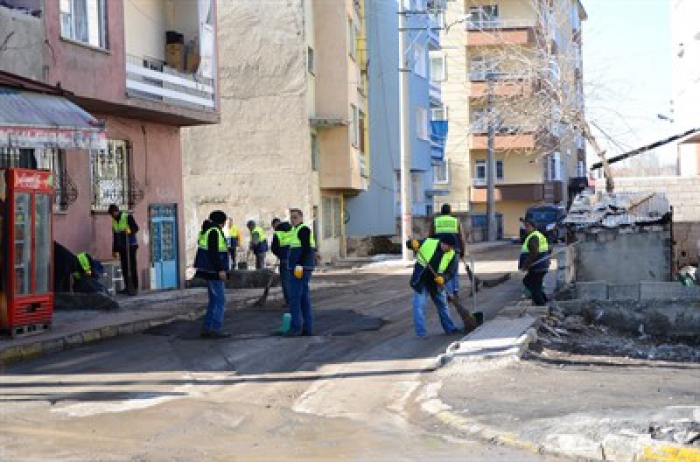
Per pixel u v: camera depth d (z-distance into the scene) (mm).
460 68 56875
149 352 14008
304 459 8125
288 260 16750
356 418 9852
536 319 16469
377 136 43594
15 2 17500
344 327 16578
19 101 14719
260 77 34562
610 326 17859
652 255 19953
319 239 36625
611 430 8438
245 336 15562
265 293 20109
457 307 15539
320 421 9695
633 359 13977
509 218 63906
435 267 15242
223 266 15352
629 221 20250
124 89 20234
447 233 16312
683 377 11797
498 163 61000
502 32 50031
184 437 8930
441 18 52031
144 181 23250
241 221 34719
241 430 9266
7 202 14023
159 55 24469
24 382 11672
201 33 24234
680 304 17938
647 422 8617
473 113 57125
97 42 19594
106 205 21703
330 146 36781
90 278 19016
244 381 11859
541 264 18266
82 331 14922
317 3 36344
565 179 70312
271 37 34500
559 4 36875
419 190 49406
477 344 13547
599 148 30484
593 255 20203
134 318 16766
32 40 17141
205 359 13406
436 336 15406
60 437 8867
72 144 14961
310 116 35406
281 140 34500
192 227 34719
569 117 32125
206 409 10125
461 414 9680
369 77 43438
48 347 13914
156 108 21469
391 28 43781
